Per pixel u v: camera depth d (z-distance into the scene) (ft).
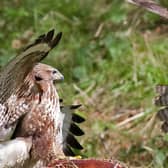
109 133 46.75
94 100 49.19
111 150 45.60
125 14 55.11
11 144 36.55
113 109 48.70
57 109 38.09
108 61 51.98
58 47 52.90
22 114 37.11
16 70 35.04
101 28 54.34
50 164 37.81
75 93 49.70
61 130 38.88
